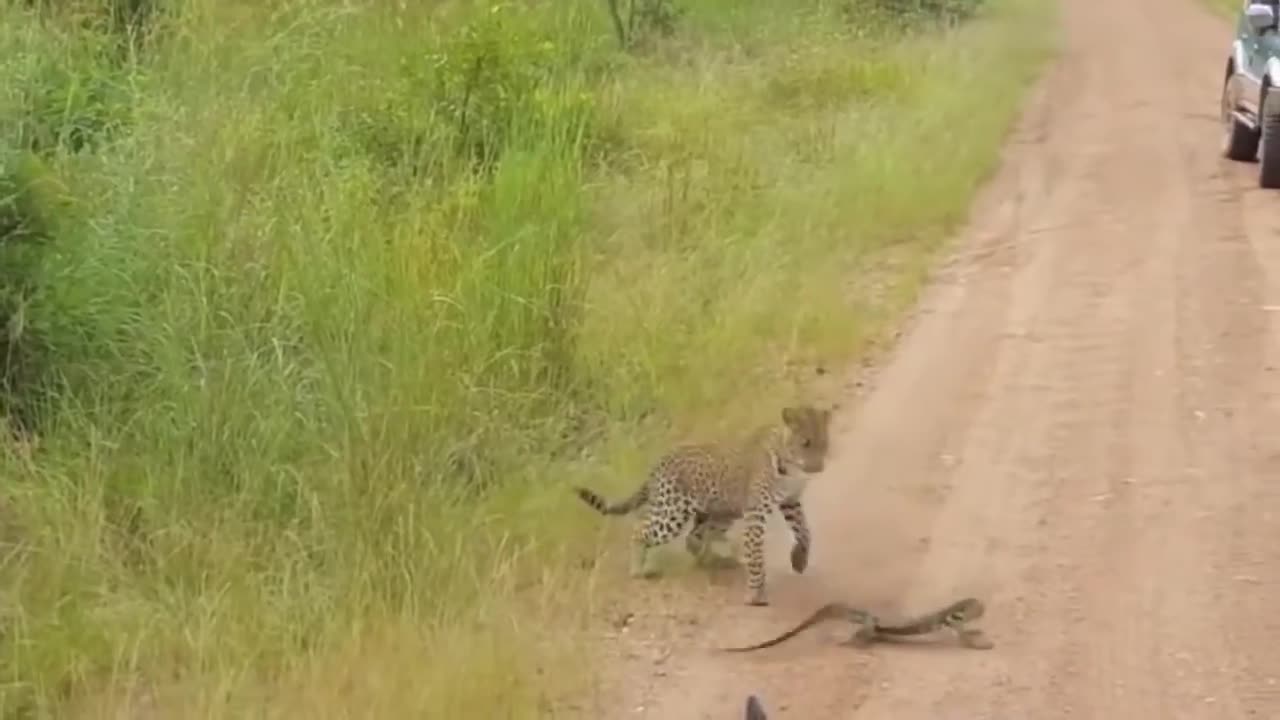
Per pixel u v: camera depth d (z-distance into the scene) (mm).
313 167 10891
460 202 10656
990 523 7578
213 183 9906
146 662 6223
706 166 13586
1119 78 22391
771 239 11805
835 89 17625
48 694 6035
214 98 11812
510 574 6770
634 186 12977
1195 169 16047
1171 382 9516
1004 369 9836
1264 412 8977
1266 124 14859
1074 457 8367
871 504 7836
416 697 5719
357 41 14398
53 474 7156
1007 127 18188
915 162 14688
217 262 8773
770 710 5906
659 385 8992
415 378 8039
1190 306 11086
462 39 13625
